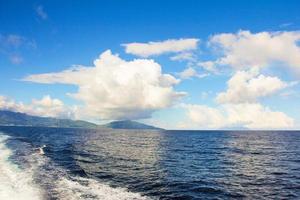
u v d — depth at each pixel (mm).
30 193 20938
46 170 30859
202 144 90062
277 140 117875
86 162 40156
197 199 22344
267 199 23047
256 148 74125
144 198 21891
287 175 33531
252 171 36188
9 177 25812
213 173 34188
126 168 36312
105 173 31734
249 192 25109
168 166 39031
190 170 36000
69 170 31969
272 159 49438
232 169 37500
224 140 117875
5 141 72062
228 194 24219
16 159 37469
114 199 20953
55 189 22547
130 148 69375
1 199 19312
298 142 102812
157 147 74688
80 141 92500
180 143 94375
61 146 67312
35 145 64125
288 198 23438
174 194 23531
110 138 124188
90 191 22703
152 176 31031
